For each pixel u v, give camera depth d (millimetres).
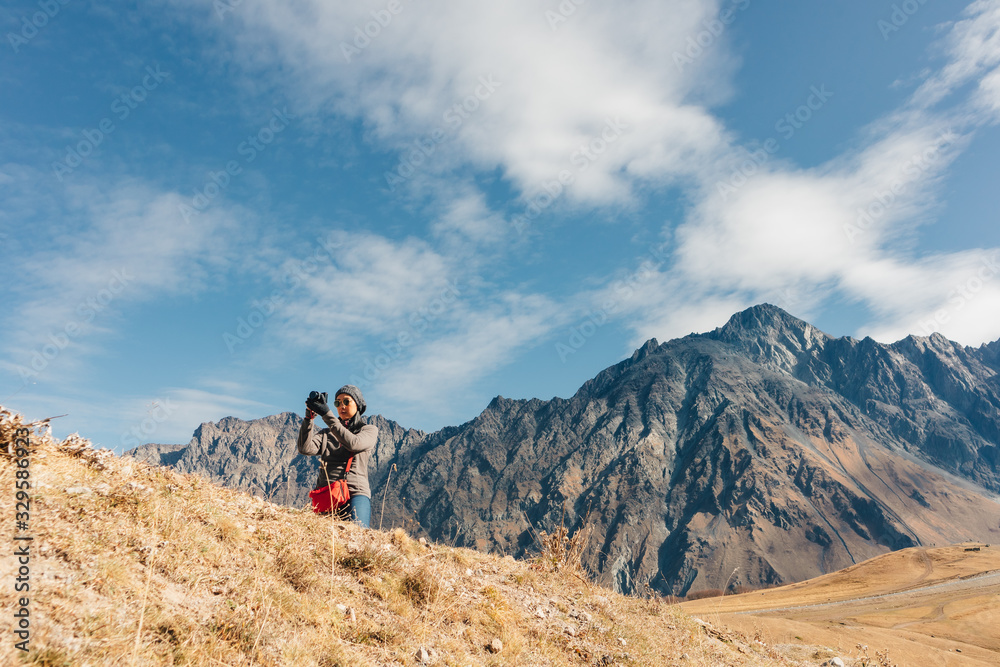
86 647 3059
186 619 3785
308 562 5492
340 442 6762
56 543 3801
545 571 9383
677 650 8352
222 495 6266
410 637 5094
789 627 21453
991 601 75438
